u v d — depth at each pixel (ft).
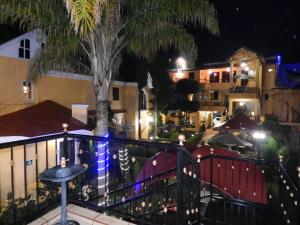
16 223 9.55
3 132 25.40
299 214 14.42
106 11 17.06
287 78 66.74
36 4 17.42
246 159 16.65
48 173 7.91
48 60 22.53
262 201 16.80
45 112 32.96
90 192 15.88
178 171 8.56
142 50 21.30
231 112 68.28
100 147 19.74
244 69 67.46
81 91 43.80
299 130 42.39
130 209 14.42
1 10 17.84
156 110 65.67
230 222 16.06
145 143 8.98
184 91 70.95
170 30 20.16
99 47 19.88
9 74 31.42
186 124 76.38
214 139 38.32
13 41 31.89
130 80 61.82
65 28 18.58
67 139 10.93
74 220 9.47
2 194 24.14
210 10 18.72
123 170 21.29
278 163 16.31
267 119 54.54
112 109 55.06
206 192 18.93
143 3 18.97
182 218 8.77
